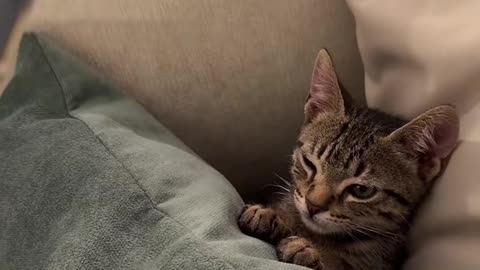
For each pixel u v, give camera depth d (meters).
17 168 0.49
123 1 0.56
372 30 0.53
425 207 0.51
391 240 0.54
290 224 0.53
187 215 0.44
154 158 0.48
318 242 0.55
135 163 0.47
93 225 0.44
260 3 0.57
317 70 0.56
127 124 0.51
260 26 0.58
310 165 0.56
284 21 0.58
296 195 0.56
